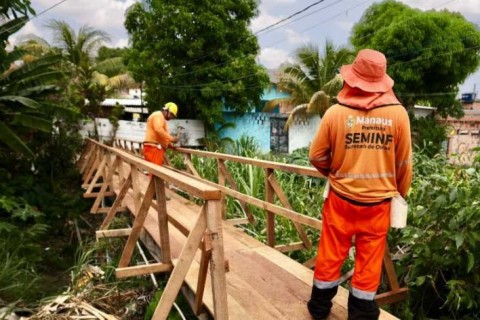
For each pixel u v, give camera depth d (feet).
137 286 14.70
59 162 36.17
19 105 28.35
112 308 13.52
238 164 25.11
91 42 56.24
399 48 46.26
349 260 12.02
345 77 6.80
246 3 45.19
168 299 7.15
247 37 44.83
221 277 6.87
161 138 19.56
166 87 44.21
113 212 15.72
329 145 6.95
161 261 11.48
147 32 44.39
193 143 45.42
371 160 6.61
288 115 50.60
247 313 8.38
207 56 44.11
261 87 45.47
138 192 14.11
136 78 46.19
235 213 19.34
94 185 25.43
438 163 17.75
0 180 28.12
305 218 10.50
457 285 9.64
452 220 9.69
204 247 7.59
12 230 21.40
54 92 30.99
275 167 12.12
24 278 16.92
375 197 6.67
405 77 46.03
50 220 26.71
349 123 6.63
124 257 10.91
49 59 30.48
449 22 46.57
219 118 44.55
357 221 6.85
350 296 7.17
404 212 6.72
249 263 11.28
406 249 11.80
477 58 47.57
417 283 9.87
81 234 25.30
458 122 62.59
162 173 9.27
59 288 17.20
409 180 6.91
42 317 12.50
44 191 29.22
